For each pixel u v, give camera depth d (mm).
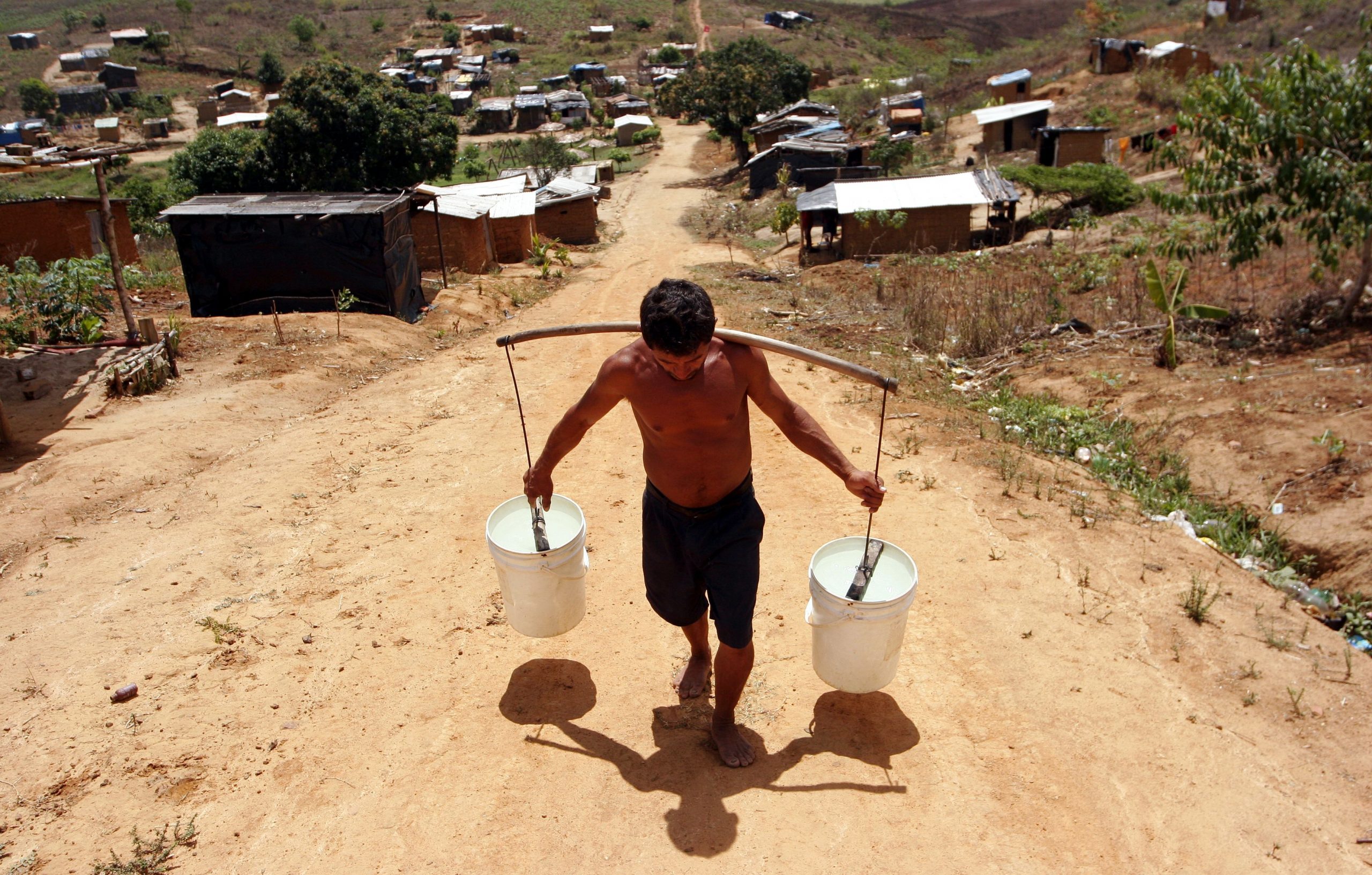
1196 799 3529
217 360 10320
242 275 13984
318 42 105875
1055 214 28078
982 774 3619
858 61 96625
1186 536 5867
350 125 38906
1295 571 6527
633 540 5672
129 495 6523
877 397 8781
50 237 19516
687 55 98875
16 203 19141
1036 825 3359
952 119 52562
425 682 4188
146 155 66375
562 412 8336
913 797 3467
